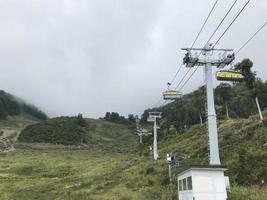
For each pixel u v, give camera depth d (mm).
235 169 48406
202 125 112250
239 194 36375
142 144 165250
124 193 55844
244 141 65188
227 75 52656
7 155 159500
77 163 125062
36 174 103250
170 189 50906
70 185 75188
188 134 111375
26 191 70812
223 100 114062
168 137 138250
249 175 45250
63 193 64875
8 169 112000
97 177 81312
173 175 59344
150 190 53531
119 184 64812
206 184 33844
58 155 161000
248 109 116750
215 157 48031
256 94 74312
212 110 49938
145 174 68812
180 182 38031
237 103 123875
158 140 147000
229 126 84125
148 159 95938
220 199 33750
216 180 34031
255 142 60562
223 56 51562
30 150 186750
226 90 113938
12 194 66750
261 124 69250
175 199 44562
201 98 111312
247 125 76188
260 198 34281
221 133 79312
